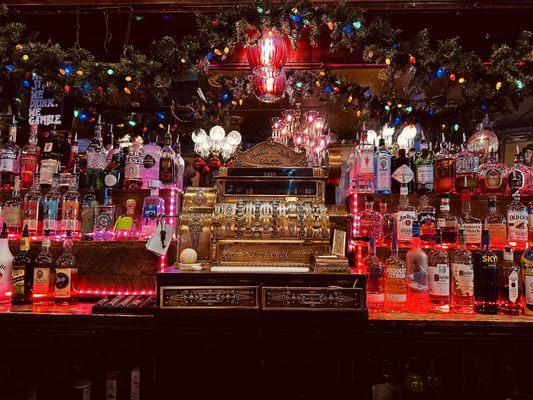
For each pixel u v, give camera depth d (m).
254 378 2.22
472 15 2.93
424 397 2.25
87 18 3.06
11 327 2.12
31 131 2.80
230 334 2.07
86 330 2.11
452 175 2.56
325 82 2.78
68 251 2.49
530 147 2.91
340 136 3.19
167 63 2.61
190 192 2.58
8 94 2.80
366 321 2.05
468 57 2.54
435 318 2.10
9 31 2.61
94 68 2.55
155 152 2.73
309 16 2.51
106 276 2.59
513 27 3.03
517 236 2.46
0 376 2.16
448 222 2.47
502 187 2.63
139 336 2.10
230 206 2.45
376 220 2.55
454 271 2.33
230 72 3.09
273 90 2.92
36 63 2.54
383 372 2.32
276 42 2.62
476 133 2.84
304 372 2.20
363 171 2.62
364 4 2.85
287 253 2.32
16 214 2.61
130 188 2.69
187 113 3.08
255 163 2.54
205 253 2.39
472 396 2.04
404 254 2.56
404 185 2.54
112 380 2.32
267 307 2.05
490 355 2.05
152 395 2.09
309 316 2.05
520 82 2.47
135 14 2.99
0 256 2.44
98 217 2.61
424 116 2.69
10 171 2.69
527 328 2.05
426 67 2.58
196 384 2.17
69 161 2.84
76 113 2.97
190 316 2.06
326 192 2.73
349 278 2.06
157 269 2.58
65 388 2.10
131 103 3.06
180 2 2.90
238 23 2.52
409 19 2.99
